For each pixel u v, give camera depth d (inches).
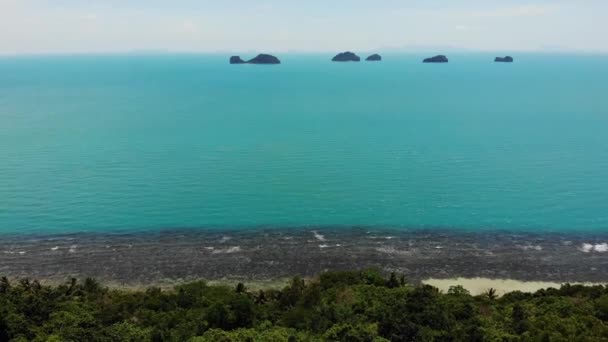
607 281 1804.9
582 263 1952.5
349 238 2185.0
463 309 1284.4
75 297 1424.7
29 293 1360.7
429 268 1889.8
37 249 2027.6
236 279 1787.6
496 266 1914.4
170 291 1609.3
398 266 1907.0
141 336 1111.0
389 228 2314.2
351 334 1072.8
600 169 3312.0
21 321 1129.4
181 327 1181.1
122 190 2817.4
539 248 2095.2
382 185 2974.9
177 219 2396.7
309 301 1384.1
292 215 2468.0
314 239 2170.3
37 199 2637.8
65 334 1075.9
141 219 2388.0
